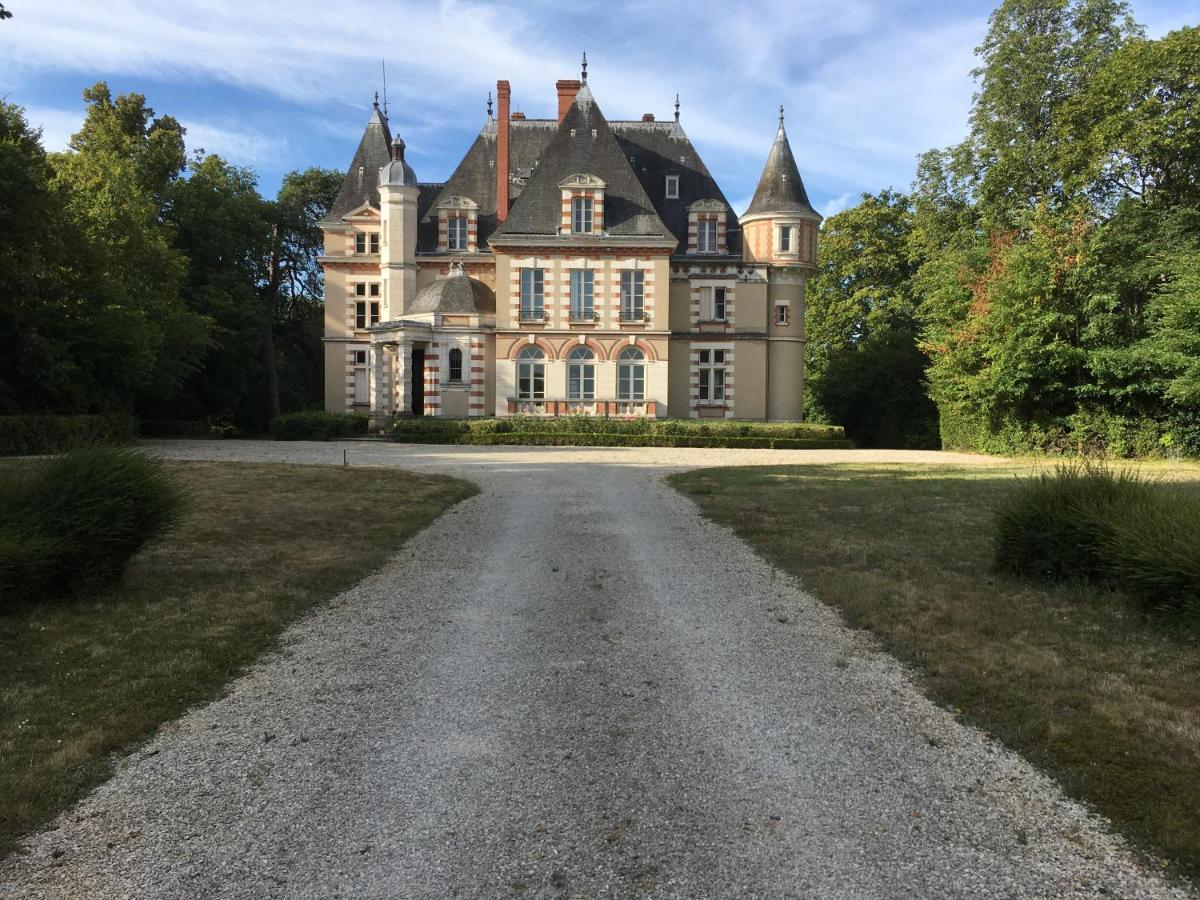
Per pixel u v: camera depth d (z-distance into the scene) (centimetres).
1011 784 477
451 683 648
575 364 4141
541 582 981
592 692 627
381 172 4475
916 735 546
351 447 3234
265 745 536
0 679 640
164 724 570
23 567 795
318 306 6238
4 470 913
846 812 449
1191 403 2727
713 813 448
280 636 774
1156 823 427
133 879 390
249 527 1293
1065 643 721
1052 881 386
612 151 4238
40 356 2838
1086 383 2973
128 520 898
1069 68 3519
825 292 5741
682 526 1365
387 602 895
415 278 4494
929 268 4178
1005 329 3088
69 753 512
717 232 4506
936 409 4638
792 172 4512
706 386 4475
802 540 1219
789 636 766
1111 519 884
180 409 4972
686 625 803
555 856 408
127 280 3447
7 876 392
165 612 829
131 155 4338
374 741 541
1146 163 3125
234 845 419
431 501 1620
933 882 387
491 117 4856
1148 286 2939
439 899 375
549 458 2692
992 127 3666
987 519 1408
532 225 4128
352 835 428
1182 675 638
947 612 823
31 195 2430
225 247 4706
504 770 499
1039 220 3064
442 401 4141
